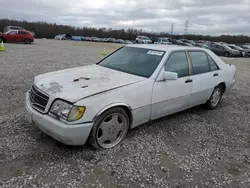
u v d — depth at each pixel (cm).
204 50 478
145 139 351
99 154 301
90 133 290
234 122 453
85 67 410
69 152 300
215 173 280
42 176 251
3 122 374
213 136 384
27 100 331
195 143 354
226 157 319
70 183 244
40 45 2477
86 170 267
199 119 455
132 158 298
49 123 278
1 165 265
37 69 892
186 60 421
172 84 378
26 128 357
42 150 300
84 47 2680
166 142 349
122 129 328
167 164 291
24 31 2511
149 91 342
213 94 500
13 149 297
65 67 987
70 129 268
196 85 429
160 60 379
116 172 267
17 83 636
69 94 282
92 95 284
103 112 293
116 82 323
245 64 1753
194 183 259
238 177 275
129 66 394
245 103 590
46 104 288
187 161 302
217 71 491
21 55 1372
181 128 405
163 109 377
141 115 343
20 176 249
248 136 395
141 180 257
